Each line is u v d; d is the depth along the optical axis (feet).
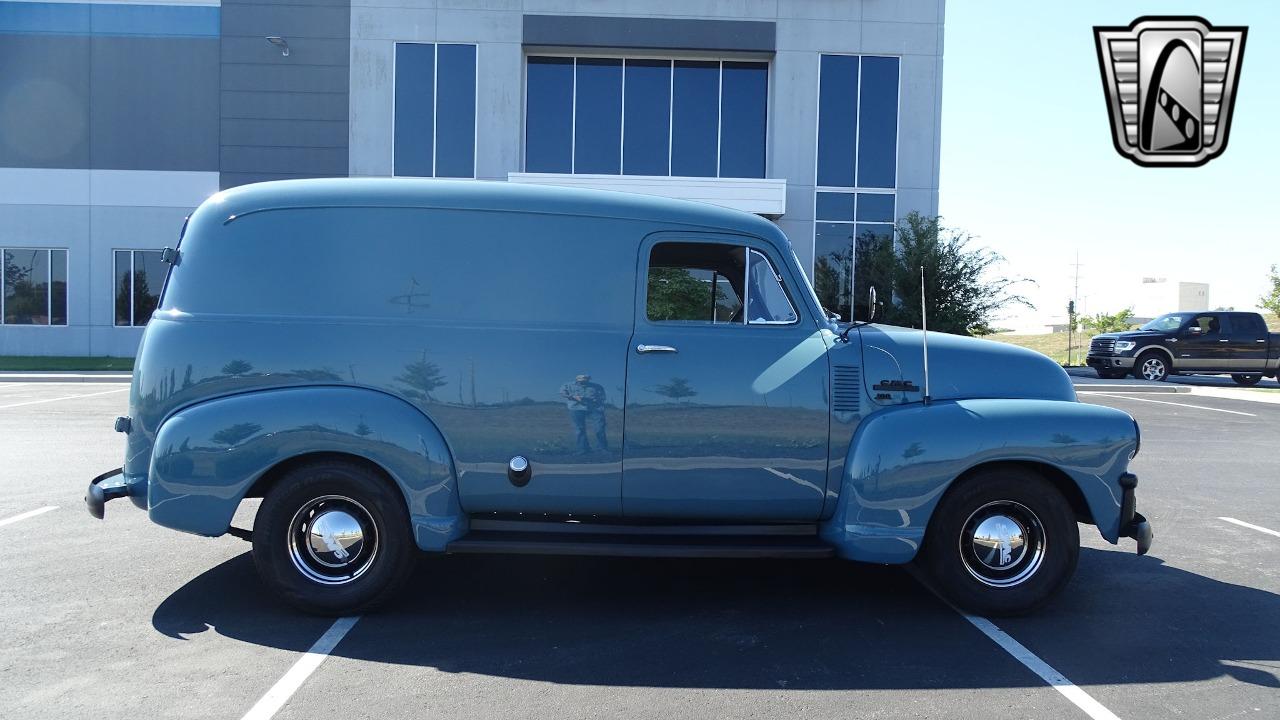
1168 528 22.24
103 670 12.30
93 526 20.74
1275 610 15.70
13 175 78.33
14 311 79.41
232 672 12.29
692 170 76.54
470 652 13.19
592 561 18.47
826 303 75.15
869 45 74.54
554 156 76.13
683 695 11.73
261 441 14.11
